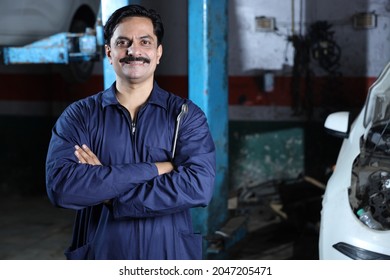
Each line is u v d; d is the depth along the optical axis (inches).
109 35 94.4
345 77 267.7
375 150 134.6
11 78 296.2
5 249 216.2
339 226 122.8
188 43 191.5
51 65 294.8
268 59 274.1
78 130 94.9
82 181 89.9
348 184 131.2
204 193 93.1
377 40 263.4
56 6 202.8
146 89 96.1
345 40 266.4
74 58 199.5
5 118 298.7
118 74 94.4
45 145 298.8
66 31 214.7
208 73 190.7
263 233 232.1
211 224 197.3
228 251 202.8
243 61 276.4
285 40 271.6
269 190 258.1
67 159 92.5
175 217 95.5
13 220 256.4
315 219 221.8
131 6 93.9
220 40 196.5
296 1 268.7
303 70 271.3
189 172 92.9
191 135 95.5
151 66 94.0
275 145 277.6
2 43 192.4
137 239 93.7
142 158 94.7
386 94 145.0
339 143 270.4
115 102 95.2
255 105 277.6
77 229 98.9
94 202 90.4
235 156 281.7
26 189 300.0
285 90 274.1
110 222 93.9
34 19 194.5
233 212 230.5
